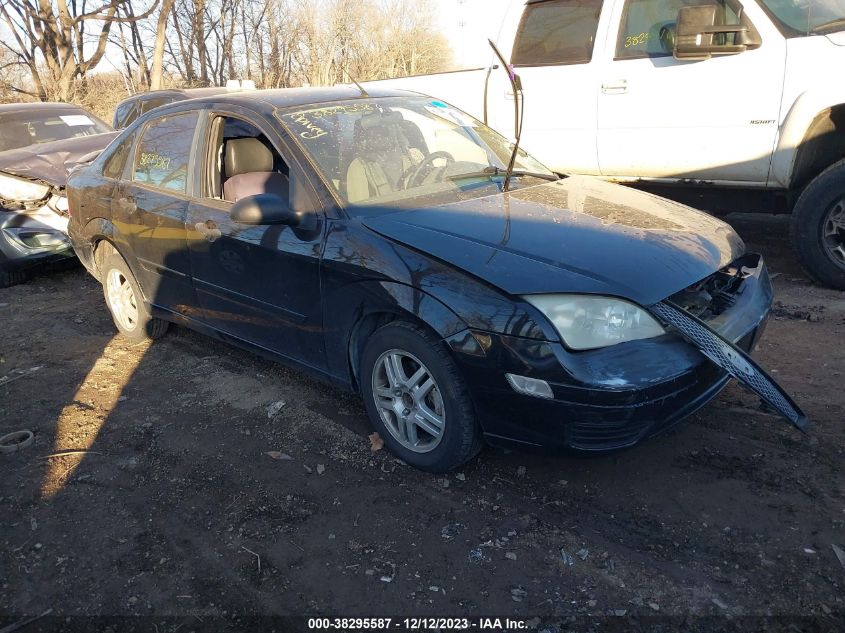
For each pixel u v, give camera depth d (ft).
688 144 18.34
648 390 8.91
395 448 11.17
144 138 15.65
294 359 12.64
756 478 10.25
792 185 17.70
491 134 15.20
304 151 12.04
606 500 10.07
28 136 29.30
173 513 10.51
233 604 8.73
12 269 22.65
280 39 79.77
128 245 15.64
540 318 9.05
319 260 11.18
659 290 9.39
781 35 16.76
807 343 14.44
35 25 68.69
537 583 8.69
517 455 11.25
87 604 8.87
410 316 10.07
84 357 16.66
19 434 12.96
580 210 11.50
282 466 11.50
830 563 8.63
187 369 15.48
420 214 11.21
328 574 9.09
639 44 18.84
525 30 20.93
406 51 74.74
